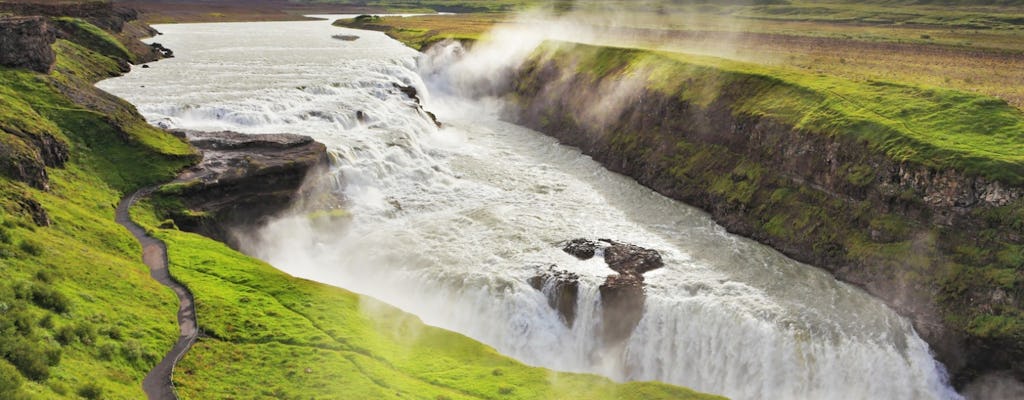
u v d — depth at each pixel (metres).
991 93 77.88
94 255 51.50
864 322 56.69
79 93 78.62
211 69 115.56
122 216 62.81
